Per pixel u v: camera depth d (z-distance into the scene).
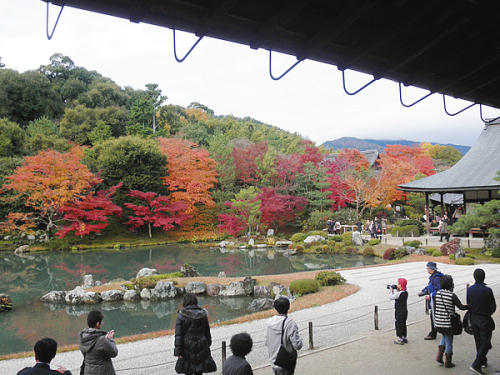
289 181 41.09
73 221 33.09
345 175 37.28
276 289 15.53
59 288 18.12
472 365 5.77
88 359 4.23
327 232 35.41
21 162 32.16
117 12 3.21
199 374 4.64
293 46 4.04
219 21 3.31
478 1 3.77
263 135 71.25
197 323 4.61
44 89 52.75
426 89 5.35
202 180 37.75
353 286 14.59
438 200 37.34
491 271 17.11
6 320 12.80
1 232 32.22
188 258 26.97
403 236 31.75
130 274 21.20
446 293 6.09
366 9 3.28
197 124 62.75
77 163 31.64
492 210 18.59
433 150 67.62
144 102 53.03
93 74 71.12
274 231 38.44
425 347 7.18
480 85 5.30
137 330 11.66
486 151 29.52
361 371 6.05
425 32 4.05
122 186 37.38
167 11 3.27
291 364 4.47
